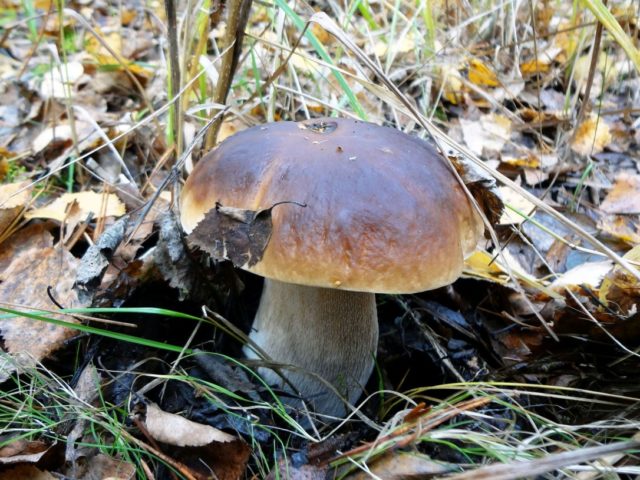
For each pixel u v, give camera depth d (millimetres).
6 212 206
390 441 140
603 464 136
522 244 252
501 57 363
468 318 218
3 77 362
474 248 156
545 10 386
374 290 133
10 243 212
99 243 170
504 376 185
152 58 413
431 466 136
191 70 233
